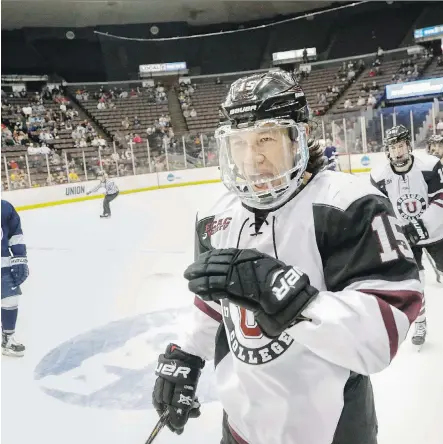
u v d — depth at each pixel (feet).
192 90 75.41
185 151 50.31
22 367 10.54
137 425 8.14
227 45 77.30
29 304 15.12
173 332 11.91
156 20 73.87
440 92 52.13
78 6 66.33
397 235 3.11
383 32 72.59
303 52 74.02
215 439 7.64
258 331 3.44
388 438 7.51
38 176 41.73
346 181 3.35
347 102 67.36
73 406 8.79
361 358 2.81
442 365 9.60
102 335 12.05
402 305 2.97
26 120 60.23
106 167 47.11
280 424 3.49
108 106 69.87
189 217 30.76
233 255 3.04
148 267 18.90
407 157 10.55
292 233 3.34
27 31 68.28
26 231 29.17
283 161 3.33
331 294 2.95
